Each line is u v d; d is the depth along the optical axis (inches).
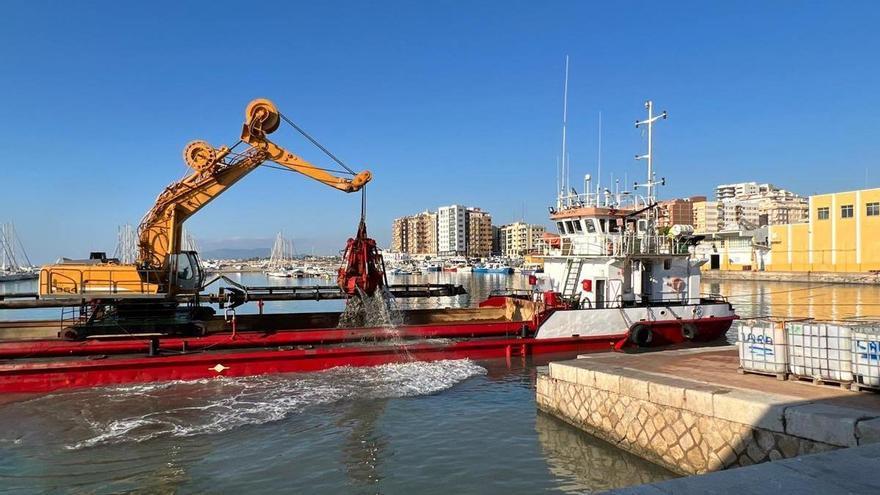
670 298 836.6
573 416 456.8
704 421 341.4
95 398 547.8
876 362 330.3
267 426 469.7
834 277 2437.3
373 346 682.8
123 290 625.9
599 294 820.6
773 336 390.6
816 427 285.4
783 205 6889.8
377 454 408.5
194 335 653.3
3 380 566.6
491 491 345.1
